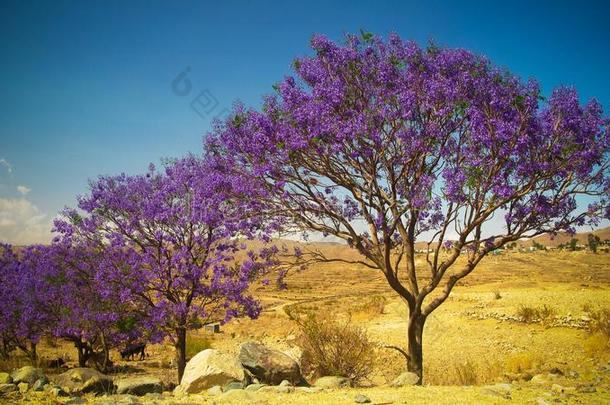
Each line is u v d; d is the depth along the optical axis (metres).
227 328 33.69
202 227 13.90
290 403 6.76
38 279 16.73
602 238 167.12
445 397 7.15
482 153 10.44
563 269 81.50
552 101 10.05
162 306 13.53
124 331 16.28
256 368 10.25
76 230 14.85
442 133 10.45
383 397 7.23
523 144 9.57
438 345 20.41
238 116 11.15
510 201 10.55
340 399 7.06
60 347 27.36
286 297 56.41
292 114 10.61
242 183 11.00
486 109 10.29
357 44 11.25
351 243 11.20
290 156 10.32
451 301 33.94
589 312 23.41
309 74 10.96
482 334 21.56
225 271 13.53
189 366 9.45
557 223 10.41
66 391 7.56
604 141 9.79
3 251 20.28
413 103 10.36
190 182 14.07
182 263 13.81
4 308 17.16
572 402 6.76
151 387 8.59
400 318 28.31
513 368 14.39
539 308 25.11
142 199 14.66
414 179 10.88
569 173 10.01
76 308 15.88
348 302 44.06
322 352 13.15
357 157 10.77
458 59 10.70
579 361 14.65
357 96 11.11
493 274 75.88
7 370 16.81
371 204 10.83
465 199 10.03
